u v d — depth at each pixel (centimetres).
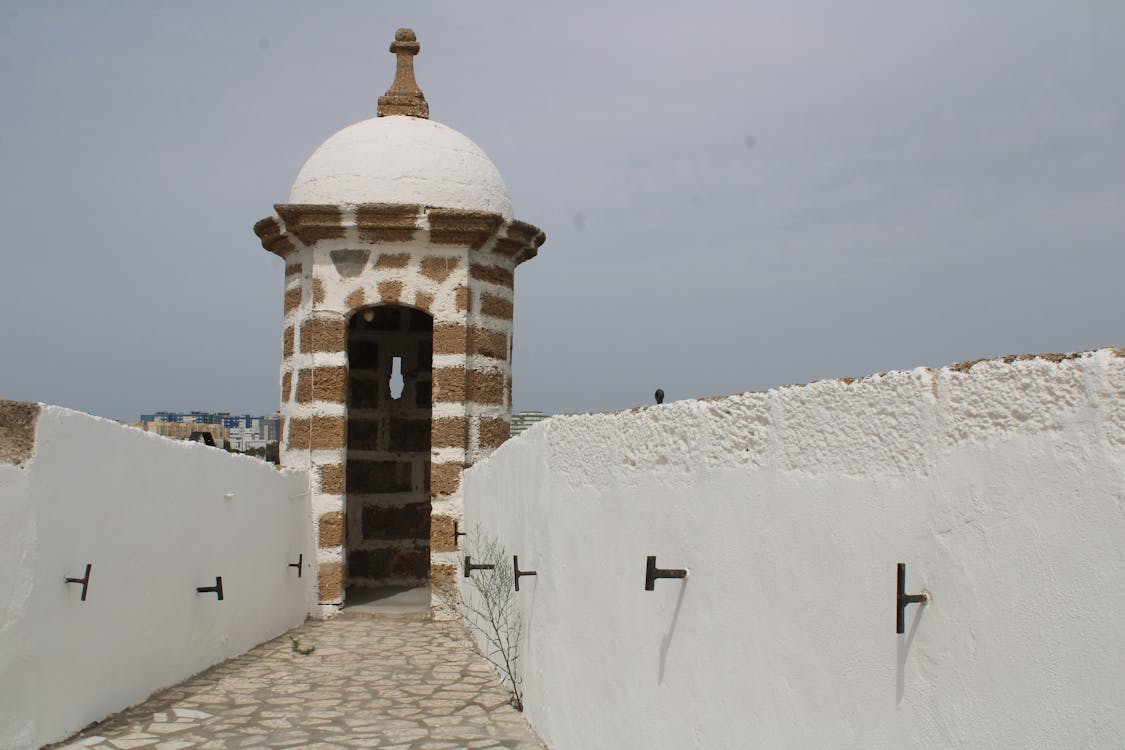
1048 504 249
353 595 1376
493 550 942
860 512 322
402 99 1405
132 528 749
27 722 614
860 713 317
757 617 384
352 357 1496
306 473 1233
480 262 1302
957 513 279
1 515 599
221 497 930
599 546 572
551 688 668
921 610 291
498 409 1312
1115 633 228
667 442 476
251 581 1014
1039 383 255
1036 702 249
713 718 416
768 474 380
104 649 709
